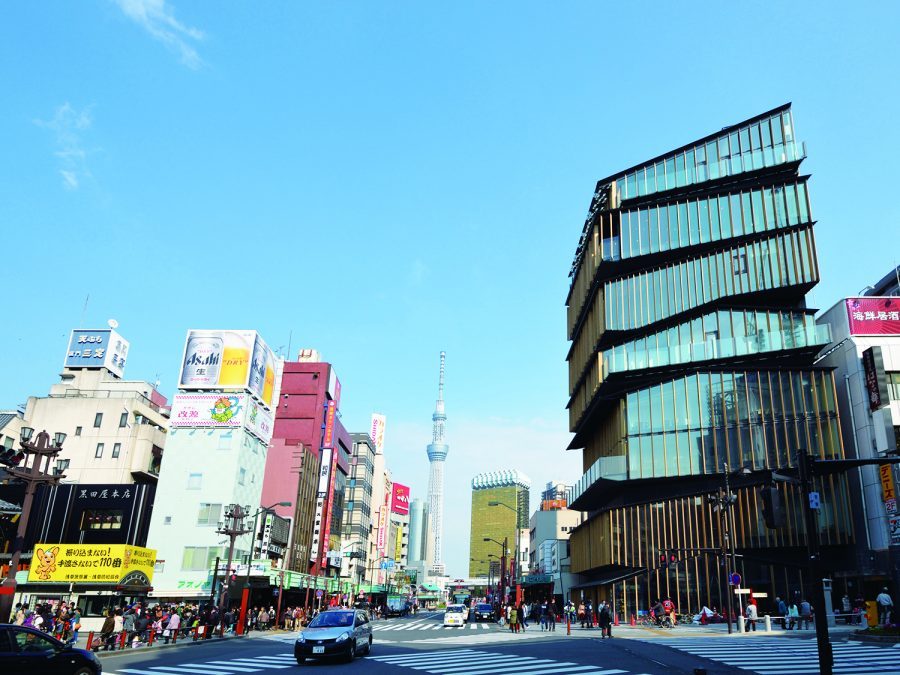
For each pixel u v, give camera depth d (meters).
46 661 13.85
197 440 59.47
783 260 56.91
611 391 62.88
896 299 51.16
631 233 64.31
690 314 58.19
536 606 60.81
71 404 63.69
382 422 165.38
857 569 45.72
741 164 62.34
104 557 43.50
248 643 31.81
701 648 25.98
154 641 31.92
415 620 72.75
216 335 64.00
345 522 105.75
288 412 82.81
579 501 69.12
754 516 49.25
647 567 53.34
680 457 53.50
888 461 15.02
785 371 52.12
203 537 56.06
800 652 23.66
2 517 55.44
